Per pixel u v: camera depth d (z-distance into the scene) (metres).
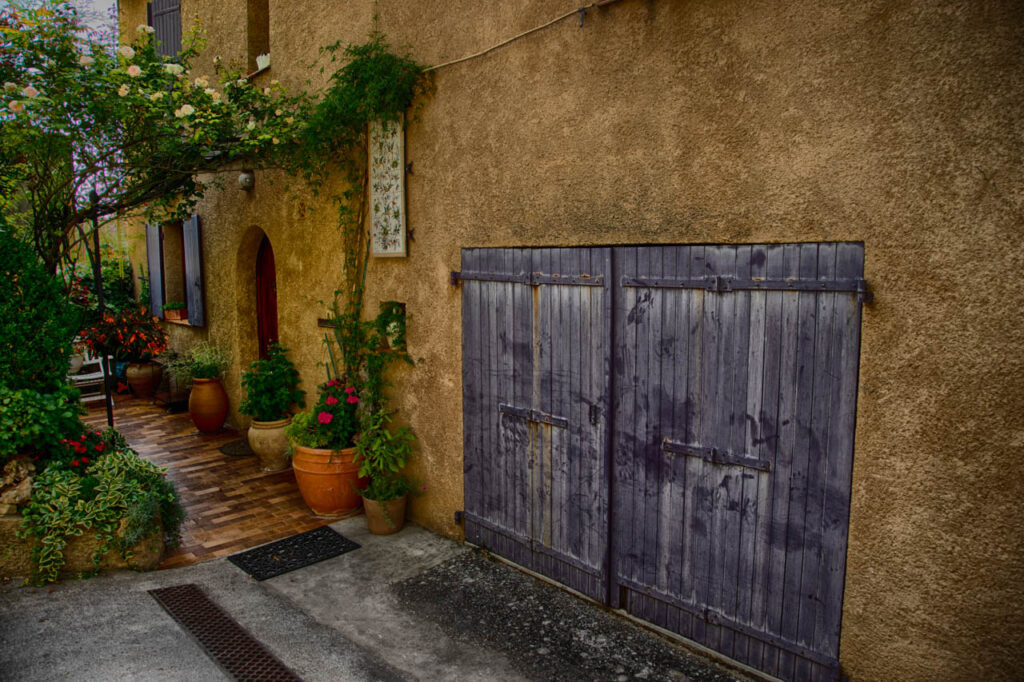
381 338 5.77
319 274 6.57
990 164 2.58
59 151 5.43
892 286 2.85
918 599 2.89
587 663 3.66
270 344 7.40
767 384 3.31
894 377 2.88
